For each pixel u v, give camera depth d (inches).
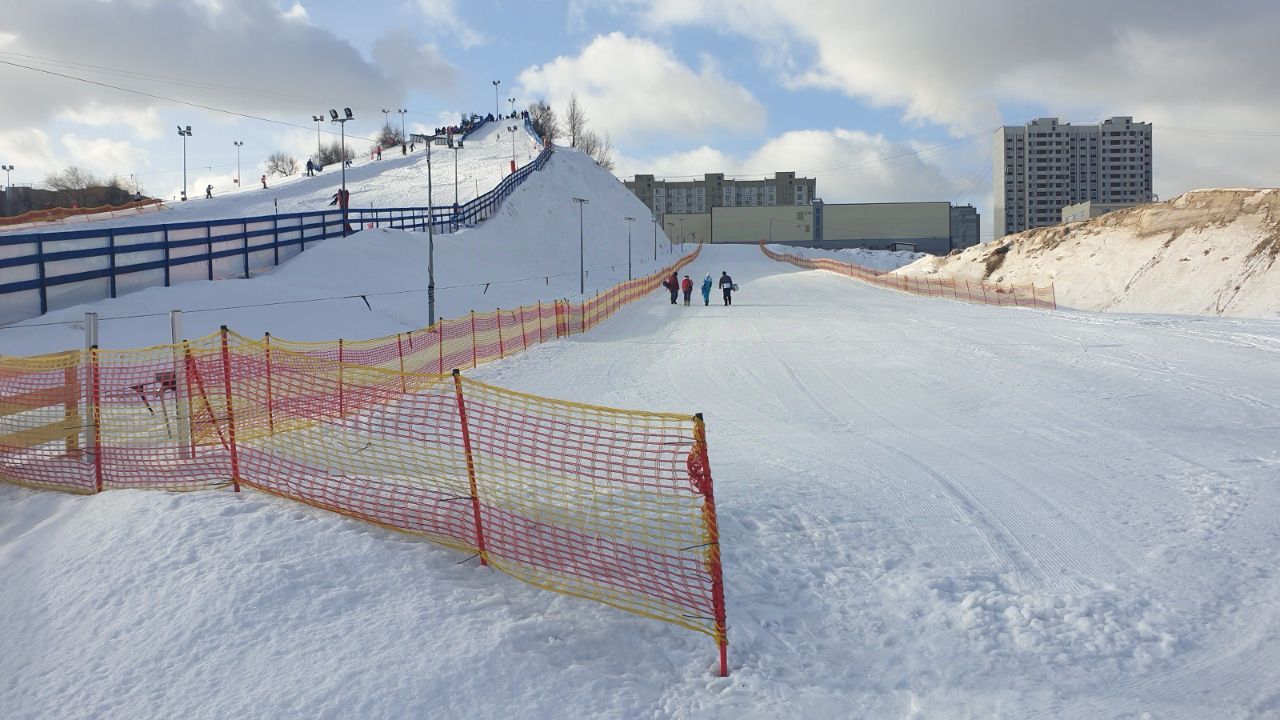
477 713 159.0
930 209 5280.5
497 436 348.5
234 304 970.1
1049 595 216.5
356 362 676.1
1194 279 1326.3
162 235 1038.4
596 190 3462.1
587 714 160.7
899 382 591.2
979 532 265.1
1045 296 1525.6
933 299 1477.6
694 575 219.6
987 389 547.5
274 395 321.7
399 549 225.3
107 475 295.7
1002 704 165.8
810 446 393.7
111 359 404.2
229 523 231.9
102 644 180.4
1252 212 1357.0
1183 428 419.8
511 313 1071.6
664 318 1188.5
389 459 303.1
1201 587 220.2
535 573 215.3
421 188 2824.8
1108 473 336.2
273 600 193.9
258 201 2598.4
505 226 2289.6
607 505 258.8
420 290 1275.8
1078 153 5447.8
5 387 325.7
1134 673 177.9
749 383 603.5
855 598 216.7
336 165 3986.2
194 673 169.3
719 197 7352.4
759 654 185.8
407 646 177.9
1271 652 185.6
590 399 539.8
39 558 219.1
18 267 847.7
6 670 174.4
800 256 3592.5
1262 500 294.0
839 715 162.7
